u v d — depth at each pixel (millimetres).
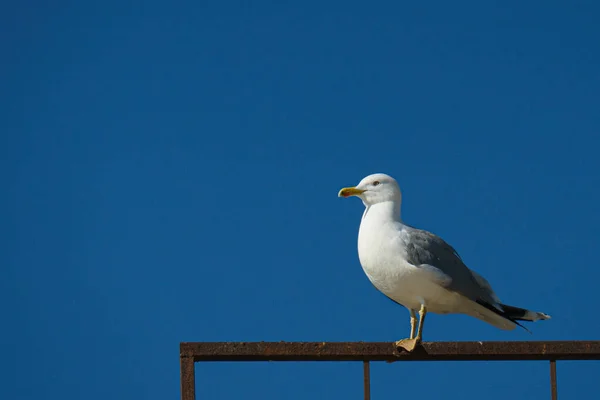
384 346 8398
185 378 7867
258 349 8070
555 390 8352
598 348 8258
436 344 8547
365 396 8461
